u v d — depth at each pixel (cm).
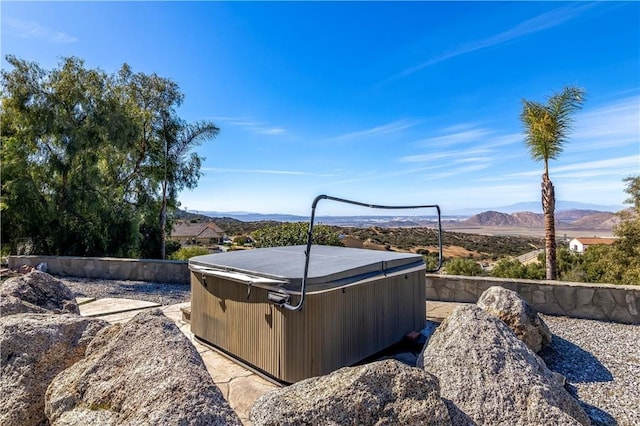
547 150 755
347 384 156
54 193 977
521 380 189
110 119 984
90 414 153
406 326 336
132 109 1148
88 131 948
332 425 144
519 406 176
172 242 1488
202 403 139
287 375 247
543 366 219
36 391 195
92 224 1003
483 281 507
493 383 189
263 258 337
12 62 926
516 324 319
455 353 210
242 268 285
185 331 372
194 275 344
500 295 341
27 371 198
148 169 1259
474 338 215
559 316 457
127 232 1066
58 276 752
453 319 241
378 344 300
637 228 1116
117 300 529
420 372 165
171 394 141
